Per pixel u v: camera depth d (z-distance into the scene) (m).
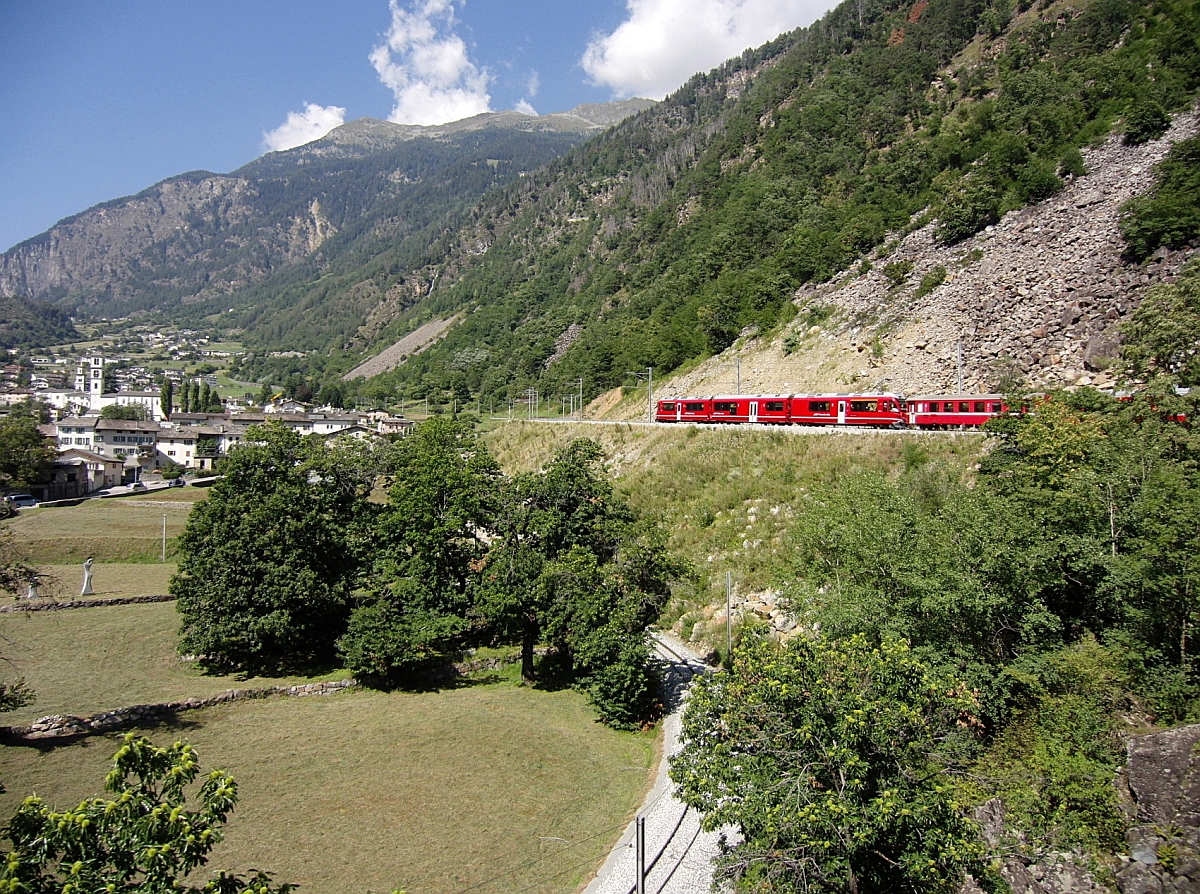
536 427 98.44
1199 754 21.14
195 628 37.38
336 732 32.03
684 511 55.09
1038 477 34.47
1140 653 26.06
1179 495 26.55
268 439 41.81
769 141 166.38
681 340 106.94
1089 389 40.66
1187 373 37.56
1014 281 66.00
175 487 98.75
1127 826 21.77
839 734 17.61
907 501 31.44
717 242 140.62
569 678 40.69
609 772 29.88
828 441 53.47
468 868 22.78
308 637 40.50
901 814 16.73
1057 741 24.22
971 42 155.25
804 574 34.03
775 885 17.75
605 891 21.95
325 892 21.12
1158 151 69.25
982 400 50.78
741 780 18.44
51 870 19.05
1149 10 109.94
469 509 41.72
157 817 12.18
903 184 110.81
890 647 20.31
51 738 29.70
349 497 47.53
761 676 19.88
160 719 32.44
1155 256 55.44
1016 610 27.05
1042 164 80.31
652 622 38.50
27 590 48.50
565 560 38.69
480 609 38.38
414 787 27.53
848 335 78.00
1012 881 20.33
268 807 25.52
